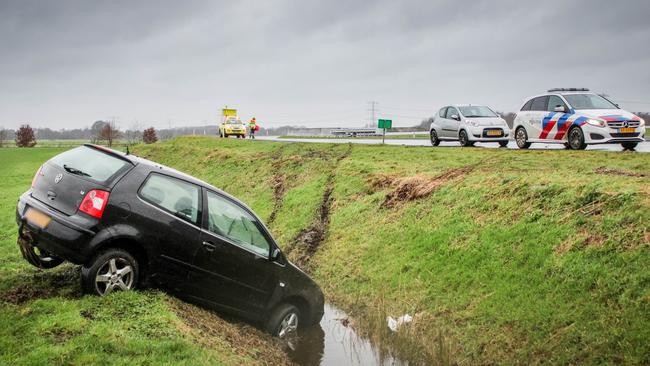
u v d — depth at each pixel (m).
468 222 11.26
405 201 14.04
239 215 7.71
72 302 6.13
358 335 8.77
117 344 5.24
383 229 13.04
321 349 8.18
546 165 14.81
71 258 6.31
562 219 9.60
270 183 22.42
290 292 8.12
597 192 9.82
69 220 6.32
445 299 9.17
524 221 10.16
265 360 6.59
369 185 16.67
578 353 6.64
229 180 26.17
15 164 44.66
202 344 5.88
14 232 12.91
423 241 11.39
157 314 6.10
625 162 14.20
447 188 13.52
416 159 19.50
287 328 8.14
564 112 18.45
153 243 6.71
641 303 6.87
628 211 8.83
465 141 23.27
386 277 10.78
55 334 5.31
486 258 9.69
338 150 26.38
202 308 7.32
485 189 12.39
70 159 7.09
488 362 7.27
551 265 8.54
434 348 7.74
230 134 50.38
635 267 7.51
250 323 7.92
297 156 25.73
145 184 6.86
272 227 16.91
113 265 6.46
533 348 7.10
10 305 6.09
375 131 68.88
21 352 4.88
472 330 8.04
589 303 7.33
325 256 13.15
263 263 7.76
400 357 7.87
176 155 38.66
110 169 6.80
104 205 6.43
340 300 10.65
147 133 111.50
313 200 17.50
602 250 8.18
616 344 6.50
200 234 7.11
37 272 8.02
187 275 7.03
